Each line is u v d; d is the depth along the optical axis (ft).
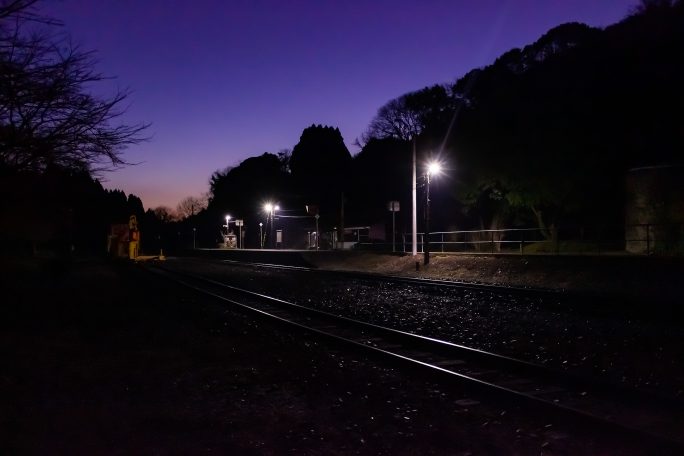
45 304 66.69
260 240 338.54
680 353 38.09
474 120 133.28
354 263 150.41
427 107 245.86
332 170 353.72
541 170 116.47
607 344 41.93
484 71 187.73
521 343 43.88
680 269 73.10
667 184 100.27
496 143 123.24
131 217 195.21
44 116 37.45
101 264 170.09
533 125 115.96
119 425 23.91
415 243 132.16
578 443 21.91
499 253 113.50
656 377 32.68
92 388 30.09
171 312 62.54
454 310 62.80
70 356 38.22
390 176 241.35
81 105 37.63
